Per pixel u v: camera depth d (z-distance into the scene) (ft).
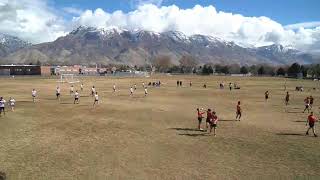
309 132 126.21
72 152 96.89
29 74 622.54
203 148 101.91
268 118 159.02
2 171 80.69
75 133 121.49
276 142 109.91
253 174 79.51
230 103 220.84
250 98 256.11
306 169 82.94
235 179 76.38
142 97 252.83
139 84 407.64
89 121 146.20
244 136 118.52
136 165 85.61
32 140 110.83
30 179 75.92
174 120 150.41
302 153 96.78
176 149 100.63
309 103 192.03
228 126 137.18
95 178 76.69
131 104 208.23
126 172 80.53
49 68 648.38
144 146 103.71
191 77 634.84
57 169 82.43
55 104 203.92
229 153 96.78
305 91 335.26
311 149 101.19
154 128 131.44
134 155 94.12
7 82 415.03
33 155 93.86
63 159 90.27
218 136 118.11
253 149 101.09
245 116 164.66
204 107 197.98
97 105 200.95
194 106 202.39
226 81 508.94
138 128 131.23
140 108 189.98
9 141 109.29
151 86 379.14
